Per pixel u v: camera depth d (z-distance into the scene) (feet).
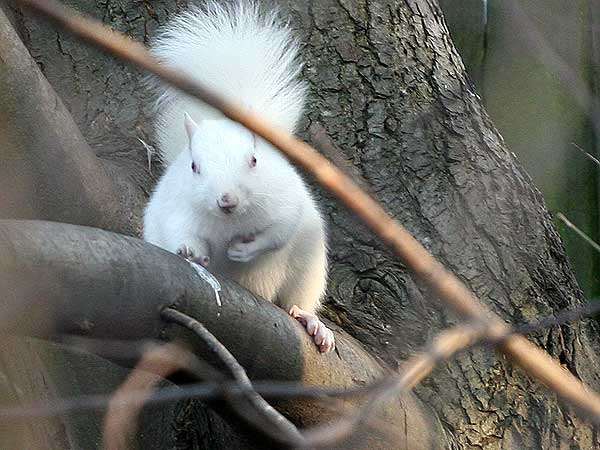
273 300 3.49
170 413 3.63
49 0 1.54
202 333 2.81
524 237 3.82
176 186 3.38
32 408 2.34
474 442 3.60
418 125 3.93
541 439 3.65
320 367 3.25
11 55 3.31
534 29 2.94
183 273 2.95
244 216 3.32
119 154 3.85
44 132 3.36
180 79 1.59
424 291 3.67
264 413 2.35
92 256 2.80
